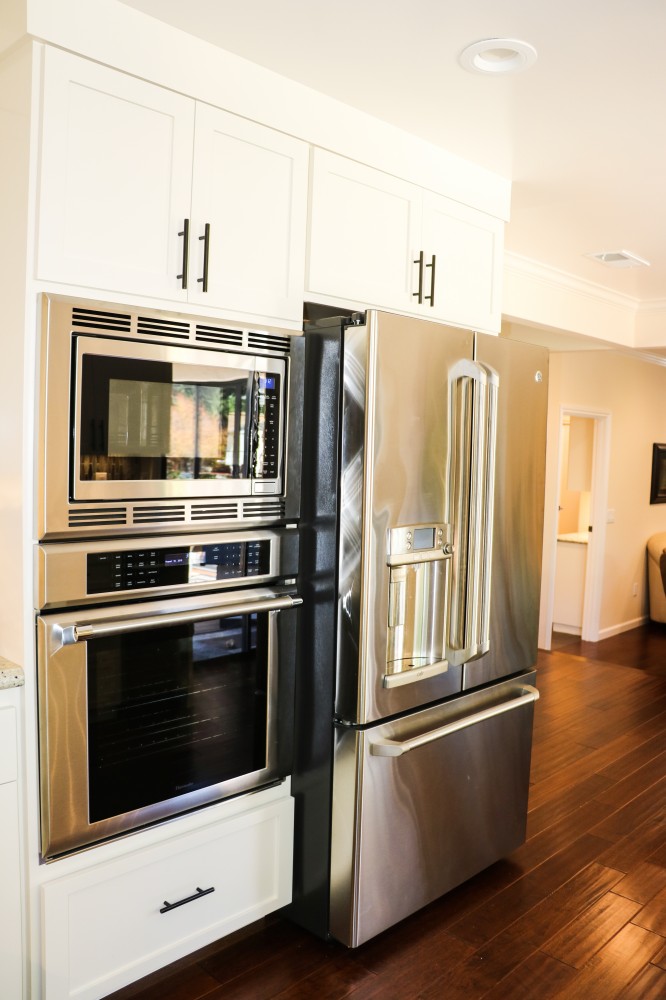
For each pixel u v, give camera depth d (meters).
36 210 1.68
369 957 2.28
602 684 5.16
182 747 2.06
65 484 1.77
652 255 3.87
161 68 1.85
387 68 2.06
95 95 1.75
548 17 1.79
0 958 1.80
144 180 1.85
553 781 3.56
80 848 1.91
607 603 7.27
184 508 2.00
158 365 1.91
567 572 7.38
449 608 2.41
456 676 2.47
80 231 1.75
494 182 2.84
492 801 2.68
